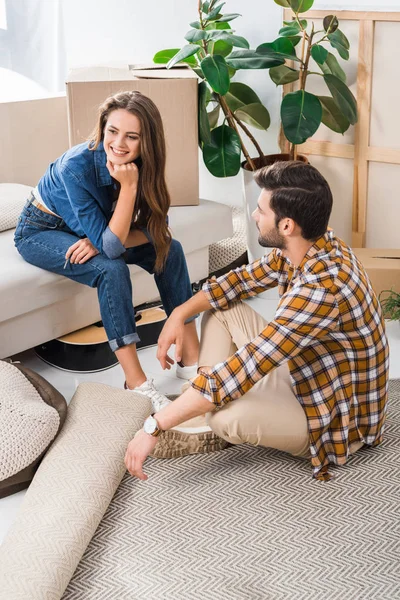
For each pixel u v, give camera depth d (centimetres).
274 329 195
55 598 176
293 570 189
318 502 212
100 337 281
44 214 263
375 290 314
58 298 269
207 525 205
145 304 305
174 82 305
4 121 338
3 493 217
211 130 338
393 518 206
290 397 213
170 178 320
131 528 204
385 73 329
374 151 340
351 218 359
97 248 246
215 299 230
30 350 297
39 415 220
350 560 192
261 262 227
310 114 313
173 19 380
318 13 336
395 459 229
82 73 312
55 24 429
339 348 210
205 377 199
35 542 186
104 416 234
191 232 312
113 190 254
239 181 385
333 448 219
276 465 228
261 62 319
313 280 196
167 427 200
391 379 273
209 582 186
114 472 213
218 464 230
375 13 321
